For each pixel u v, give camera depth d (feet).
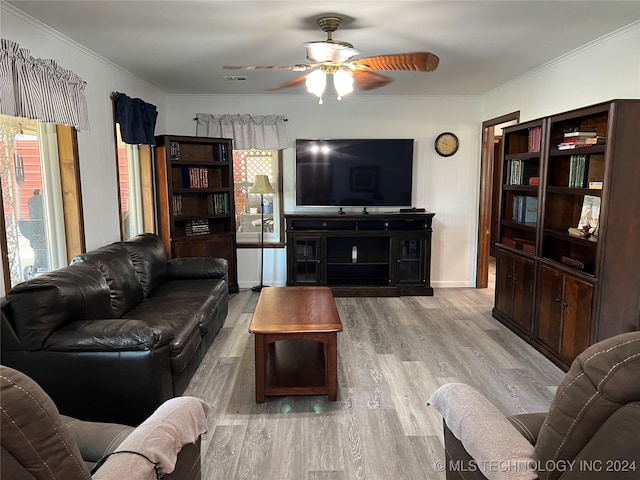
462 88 16.60
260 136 17.85
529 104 14.24
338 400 9.21
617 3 8.42
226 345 12.20
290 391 9.12
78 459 3.29
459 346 12.17
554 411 3.45
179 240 15.93
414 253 17.69
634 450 2.68
